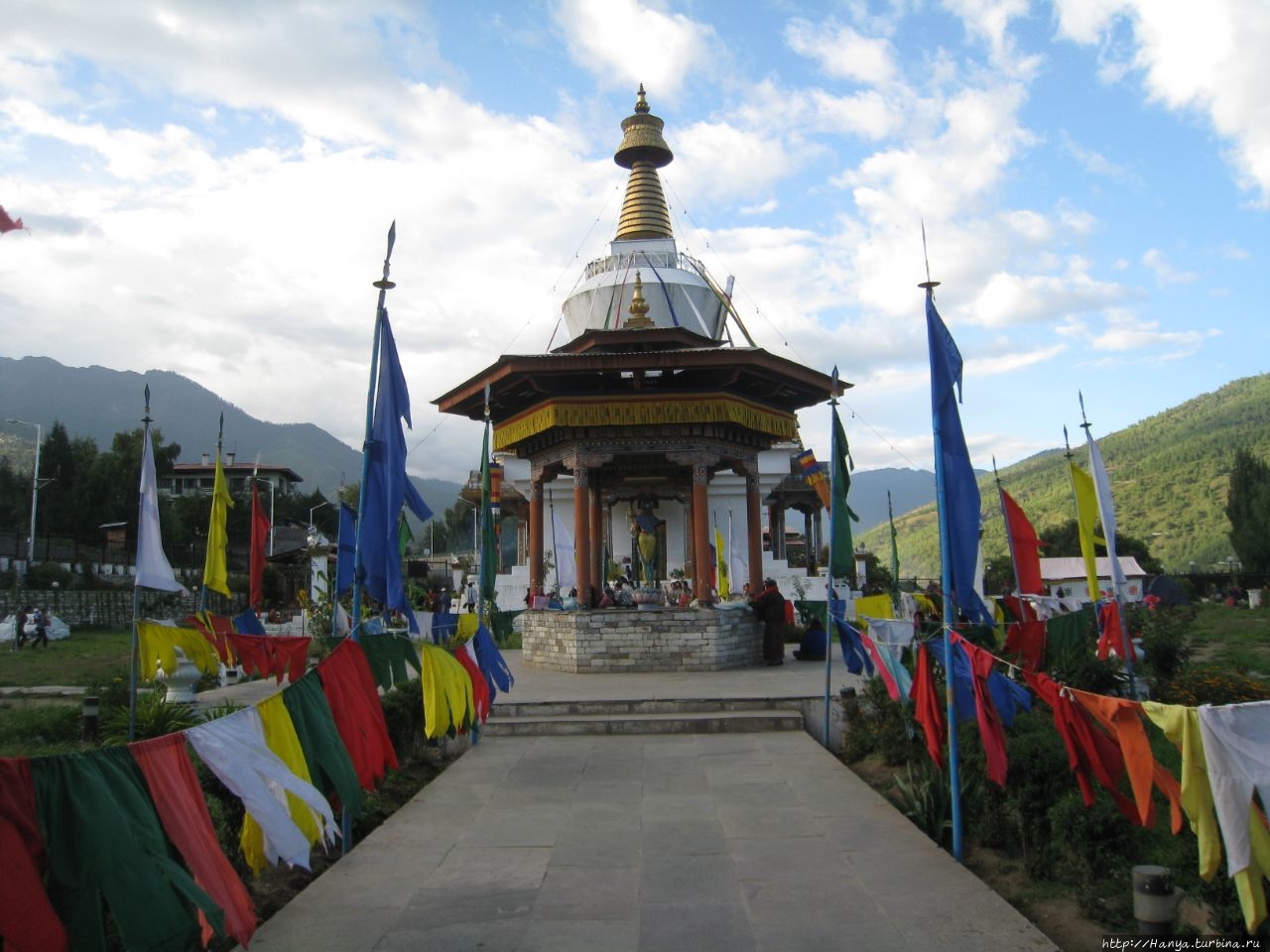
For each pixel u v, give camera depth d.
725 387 24.95
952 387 10.96
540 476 27.48
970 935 7.96
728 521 46.56
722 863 9.99
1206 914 7.80
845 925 8.21
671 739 16.77
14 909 4.73
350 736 9.22
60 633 47.16
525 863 10.09
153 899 5.44
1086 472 16.25
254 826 8.20
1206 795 6.94
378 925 8.36
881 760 15.05
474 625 17.34
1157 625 18.19
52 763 5.18
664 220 44.59
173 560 67.12
